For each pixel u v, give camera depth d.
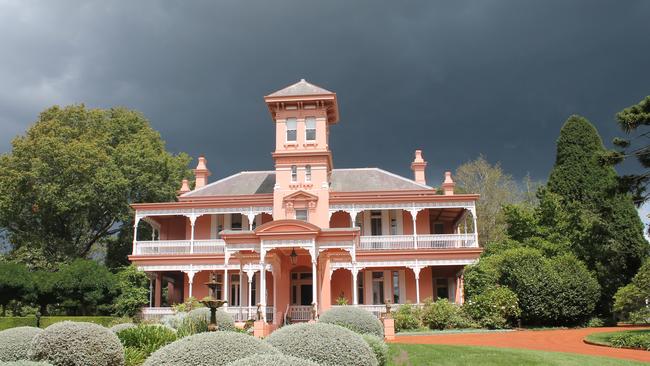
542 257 31.47
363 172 40.59
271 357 6.88
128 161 45.38
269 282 35.50
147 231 49.88
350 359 10.10
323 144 36.41
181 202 37.22
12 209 41.84
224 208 37.09
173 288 43.00
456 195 35.75
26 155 41.78
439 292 39.72
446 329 28.83
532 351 17.17
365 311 18.80
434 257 34.81
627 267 35.84
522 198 56.59
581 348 19.72
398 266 34.72
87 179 42.78
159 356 7.91
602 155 25.67
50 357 11.74
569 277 29.81
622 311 29.30
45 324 29.55
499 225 53.78
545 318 29.36
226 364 7.17
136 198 46.72
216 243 36.84
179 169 51.41
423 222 37.84
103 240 50.53
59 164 41.75
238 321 29.27
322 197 35.88
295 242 27.36
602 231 35.84
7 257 41.38
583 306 29.50
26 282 32.34
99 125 47.88
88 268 33.72
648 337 19.67
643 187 25.58
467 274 32.97
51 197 41.00
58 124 44.00
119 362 12.42
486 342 21.64
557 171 42.94
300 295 35.16
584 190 41.34
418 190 37.75
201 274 37.94
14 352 13.52
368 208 36.09
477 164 57.34
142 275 35.34
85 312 34.38
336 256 33.88
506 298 28.97
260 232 27.45
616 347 19.81
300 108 37.06
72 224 45.66
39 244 42.28
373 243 35.69
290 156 36.50
